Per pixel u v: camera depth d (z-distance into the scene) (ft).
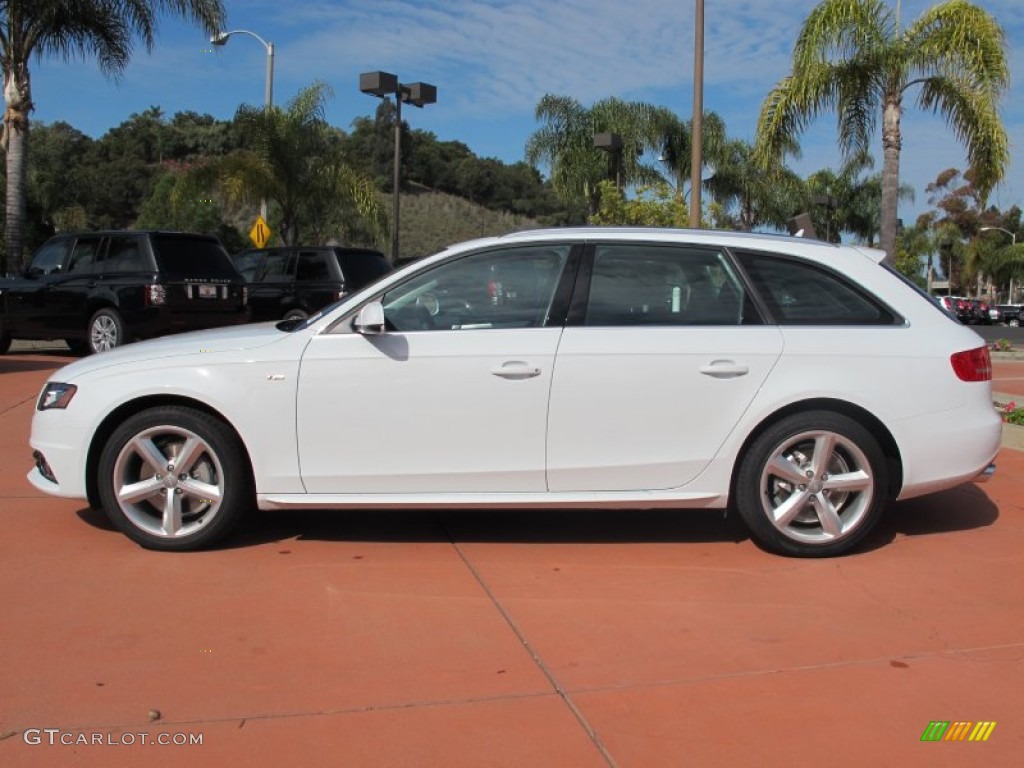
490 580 14.65
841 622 13.09
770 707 10.62
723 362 15.28
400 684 11.10
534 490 15.47
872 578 14.89
